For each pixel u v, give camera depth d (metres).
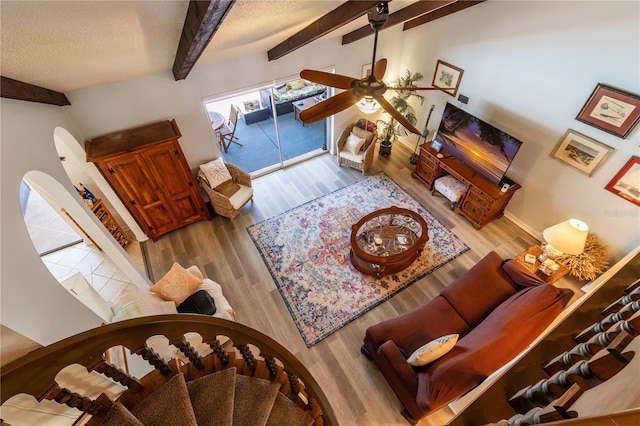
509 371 1.12
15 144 2.08
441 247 4.45
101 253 4.48
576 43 3.26
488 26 4.03
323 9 2.69
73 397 1.36
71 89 3.33
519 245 4.44
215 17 1.62
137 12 1.71
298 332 3.58
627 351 0.69
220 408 1.85
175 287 3.15
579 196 3.81
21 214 1.82
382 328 3.00
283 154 6.29
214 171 4.66
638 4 2.74
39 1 1.27
